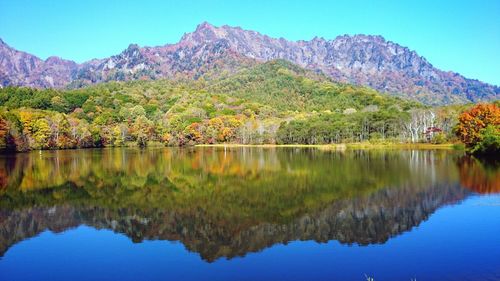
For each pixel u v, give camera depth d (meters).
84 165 86.19
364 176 63.28
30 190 55.12
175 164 88.75
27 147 134.88
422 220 37.38
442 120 155.25
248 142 191.38
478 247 29.86
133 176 68.69
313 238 33.25
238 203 46.25
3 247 32.28
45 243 33.12
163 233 35.44
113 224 38.28
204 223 38.16
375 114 167.62
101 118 193.88
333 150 133.25
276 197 49.06
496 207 41.12
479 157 89.50
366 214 40.03
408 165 76.19
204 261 28.80
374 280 24.97
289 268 27.20
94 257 29.91
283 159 98.19
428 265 26.94
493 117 98.25
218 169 78.31
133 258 29.64
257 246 31.73
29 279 26.33
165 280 25.77
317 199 47.31
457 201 44.12
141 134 182.12
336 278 25.42
